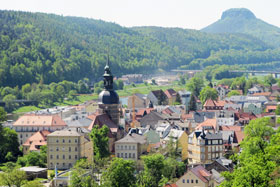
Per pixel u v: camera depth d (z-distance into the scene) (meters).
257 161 155.50
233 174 158.62
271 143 188.00
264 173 147.25
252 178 146.88
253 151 186.62
